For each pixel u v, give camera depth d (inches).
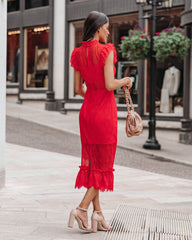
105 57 138.6
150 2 462.9
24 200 195.6
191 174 331.6
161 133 582.2
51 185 238.2
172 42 441.7
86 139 144.7
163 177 282.7
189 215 178.7
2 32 217.9
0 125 219.6
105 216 168.7
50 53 755.4
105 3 661.9
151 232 148.0
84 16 699.4
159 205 196.2
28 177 261.7
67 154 389.1
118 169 311.6
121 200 204.1
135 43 458.9
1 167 223.5
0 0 214.5
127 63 626.2
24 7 809.5
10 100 848.9
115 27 652.1
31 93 791.7
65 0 727.7
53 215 167.3
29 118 644.7
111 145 143.7
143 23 608.7
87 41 144.1
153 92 469.7
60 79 745.6
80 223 141.3
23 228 145.6
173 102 578.9
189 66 547.5
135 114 149.1
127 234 143.6
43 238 134.1
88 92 145.9
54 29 753.6
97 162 143.6
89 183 141.9
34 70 793.6
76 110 707.4
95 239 135.4
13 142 437.7
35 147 416.8
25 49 809.5
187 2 546.9
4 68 221.6
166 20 586.6
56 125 590.2
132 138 541.0
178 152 459.8
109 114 143.3
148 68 605.9
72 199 201.3
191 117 547.8
